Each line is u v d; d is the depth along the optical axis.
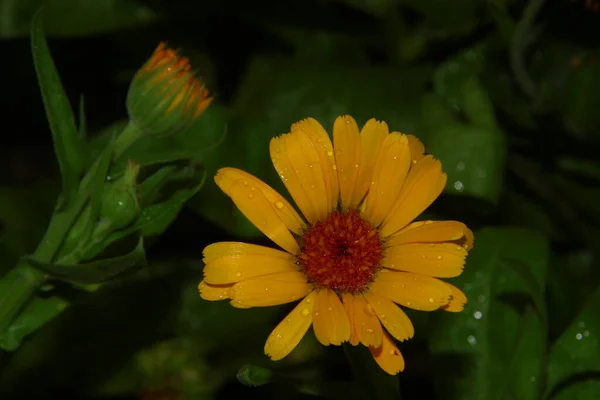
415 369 0.55
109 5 0.58
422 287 0.46
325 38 0.59
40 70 0.47
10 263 0.56
